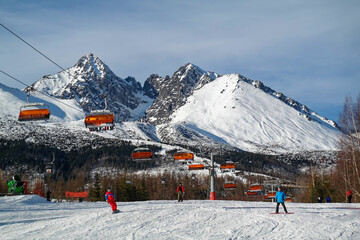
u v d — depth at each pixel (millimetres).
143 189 103750
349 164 59594
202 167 69250
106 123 41625
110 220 22219
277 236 17125
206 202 39406
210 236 17141
